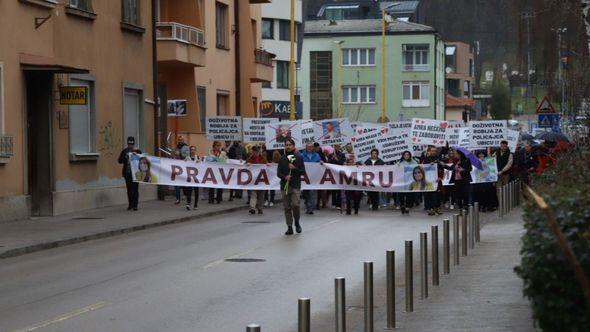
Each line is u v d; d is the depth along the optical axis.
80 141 27.28
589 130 24.72
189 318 10.82
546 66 43.19
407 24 92.25
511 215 26.00
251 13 49.12
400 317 10.52
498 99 115.00
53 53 25.05
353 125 34.94
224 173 28.31
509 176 29.58
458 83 121.56
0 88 22.42
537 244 6.33
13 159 23.05
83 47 27.19
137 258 16.64
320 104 91.00
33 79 25.06
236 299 12.18
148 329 10.16
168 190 34.31
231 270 14.96
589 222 6.25
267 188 28.31
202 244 19.00
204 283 13.57
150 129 32.69
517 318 10.10
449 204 31.20
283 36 71.50
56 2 25.05
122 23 29.95
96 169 28.03
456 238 15.00
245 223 24.39
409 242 10.85
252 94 49.88
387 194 32.22
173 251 17.72
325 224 23.98
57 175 25.42
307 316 7.05
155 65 33.06
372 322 9.34
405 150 31.45
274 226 23.39
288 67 72.31
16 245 17.81
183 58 35.47
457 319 10.18
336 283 8.41
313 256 16.83
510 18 48.97
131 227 22.00
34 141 25.08
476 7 87.69
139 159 27.44
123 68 30.23
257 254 17.17
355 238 20.12
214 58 41.59
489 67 121.81
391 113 91.06
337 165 28.52
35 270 15.21
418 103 90.81
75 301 12.03
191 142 38.97
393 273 9.92
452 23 91.12
